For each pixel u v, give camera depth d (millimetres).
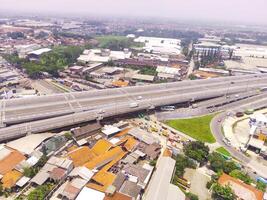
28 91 193125
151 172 108312
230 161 120250
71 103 162625
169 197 89562
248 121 172750
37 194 88125
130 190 94250
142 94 188875
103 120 154625
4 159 105875
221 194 96562
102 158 111625
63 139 123562
